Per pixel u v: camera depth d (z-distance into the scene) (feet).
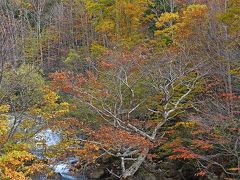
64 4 137.08
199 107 50.39
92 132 44.68
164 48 63.72
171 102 52.54
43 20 136.36
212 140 42.86
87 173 53.83
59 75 47.42
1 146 32.96
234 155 41.42
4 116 35.81
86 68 90.63
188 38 54.70
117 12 85.61
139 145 43.55
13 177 28.71
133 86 53.98
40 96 39.93
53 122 40.16
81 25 123.13
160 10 95.55
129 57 51.90
